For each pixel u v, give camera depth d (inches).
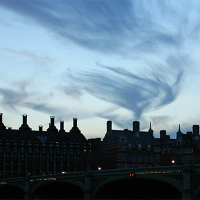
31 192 4266.7
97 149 7416.3
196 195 2704.2
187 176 2726.4
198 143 6717.5
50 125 7465.6
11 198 5177.2
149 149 6850.4
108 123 7106.3
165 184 3176.7
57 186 4170.8
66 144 7234.3
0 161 6633.9
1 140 6712.6
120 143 6579.7
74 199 4318.4
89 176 3454.7
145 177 3006.9
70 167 7175.2
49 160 7037.4
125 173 3154.5
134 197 3560.5
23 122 7145.7
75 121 7652.6
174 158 6535.4
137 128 7086.6
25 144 6860.2
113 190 3521.2
